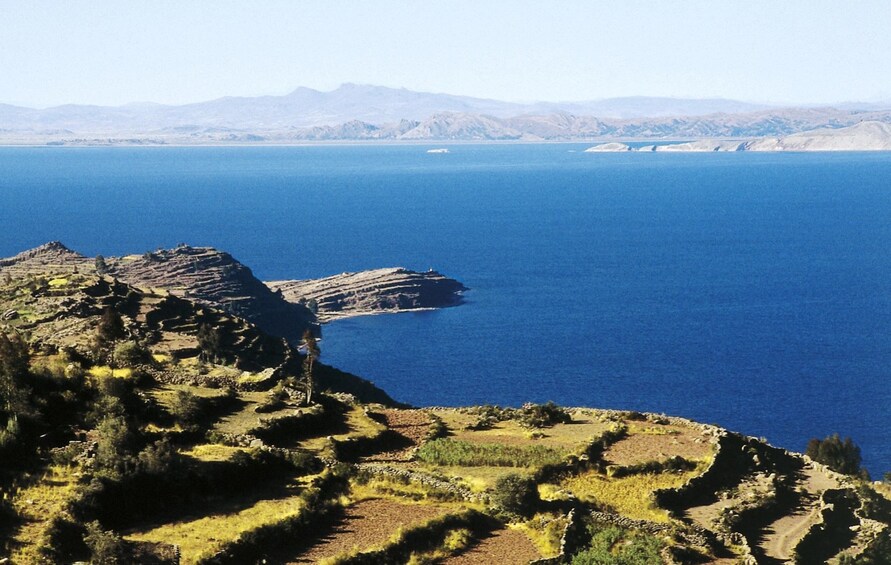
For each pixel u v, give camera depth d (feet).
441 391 654.94
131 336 419.13
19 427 236.63
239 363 452.76
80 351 321.11
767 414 583.58
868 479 341.82
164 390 296.10
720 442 304.91
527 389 654.94
